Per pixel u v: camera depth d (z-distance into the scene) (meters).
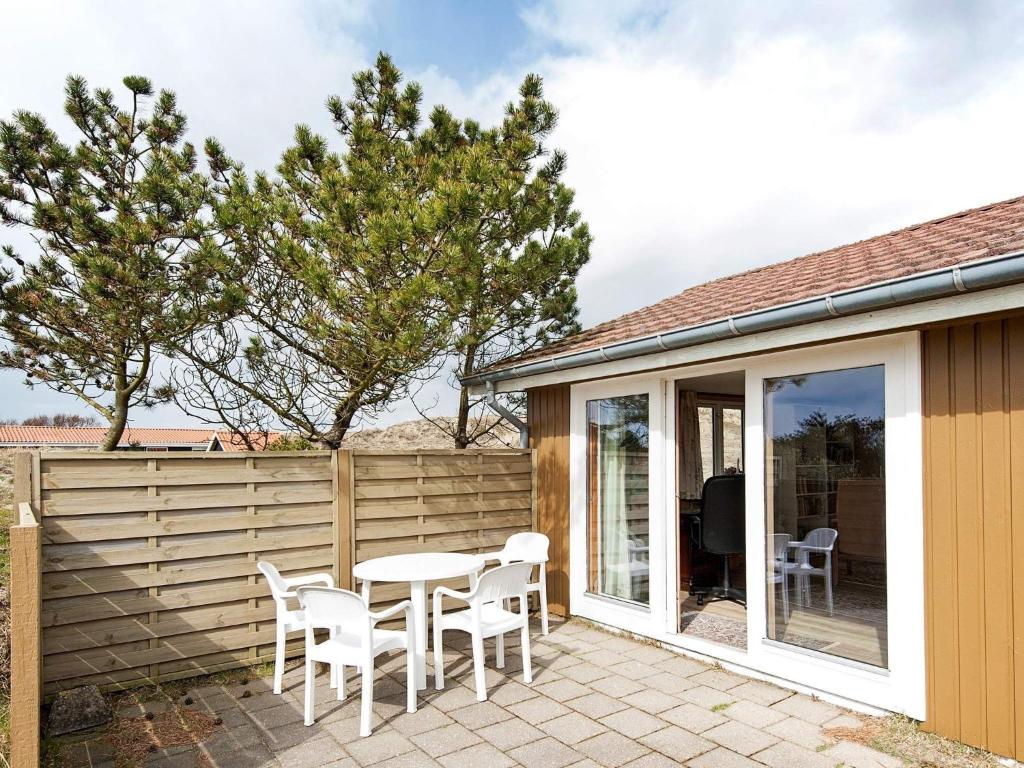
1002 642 3.63
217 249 7.32
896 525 4.14
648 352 5.40
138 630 4.90
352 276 7.47
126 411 8.94
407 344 6.64
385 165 8.89
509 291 8.24
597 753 3.84
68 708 4.26
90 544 4.74
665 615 5.90
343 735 4.14
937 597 3.93
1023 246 3.36
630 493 6.30
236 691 4.90
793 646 4.78
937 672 3.91
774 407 4.98
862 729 4.06
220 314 8.00
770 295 5.34
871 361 4.32
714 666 5.36
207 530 5.21
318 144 8.16
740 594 7.29
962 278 3.37
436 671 4.94
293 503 5.65
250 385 8.88
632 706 4.54
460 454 6.84
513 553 6.44
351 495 5.95
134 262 7.08
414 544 6.38
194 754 3.90
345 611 4.23
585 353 5.95
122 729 4.24
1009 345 3.67
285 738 4.11
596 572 6.74
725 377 7.29
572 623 6.79
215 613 5.23
